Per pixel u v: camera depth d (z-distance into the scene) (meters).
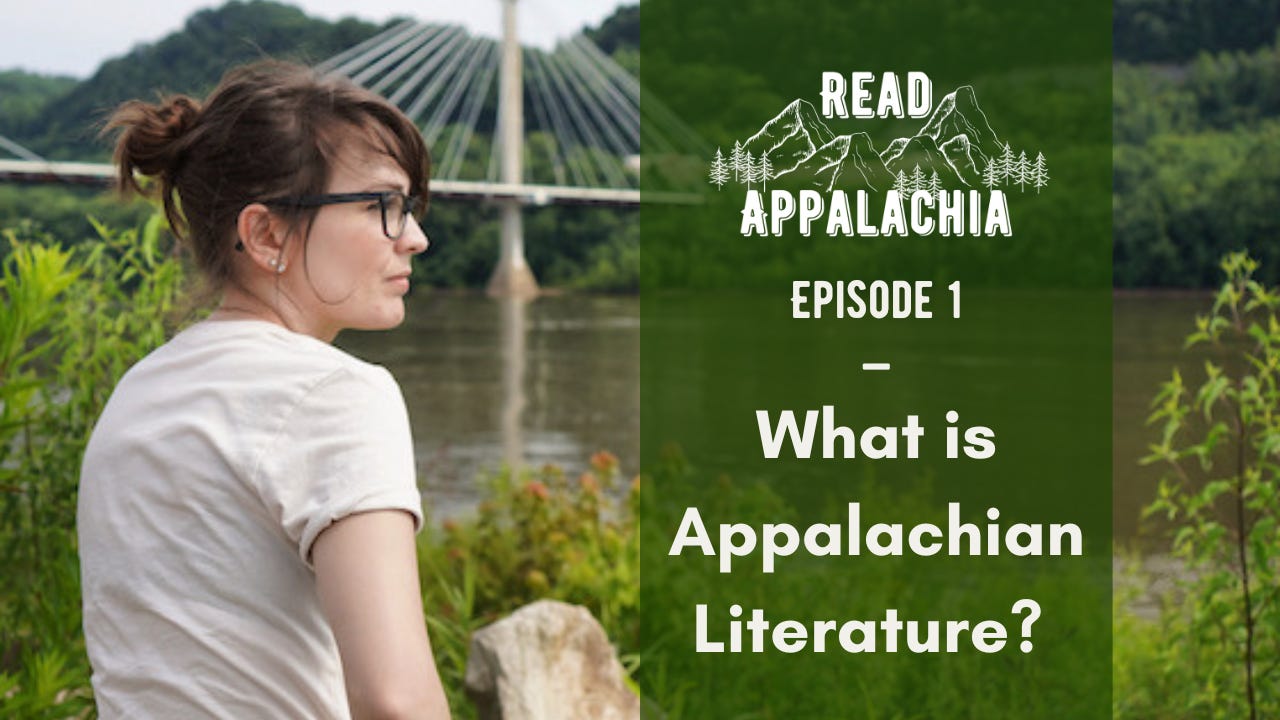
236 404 1.03
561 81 64.19
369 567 0.96
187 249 1.17
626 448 18.08
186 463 1.02
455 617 3.75
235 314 1.12
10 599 2.53
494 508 4.22
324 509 0.97
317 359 1.04
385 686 0.93
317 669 1.03
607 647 2.92
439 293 60.44
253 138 1.09
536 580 3.88
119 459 1.05
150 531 1.02
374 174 1.11
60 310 2.56
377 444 1.01
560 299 58.53
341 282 1.11
